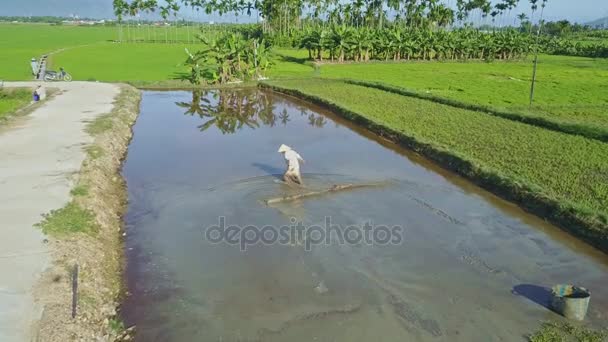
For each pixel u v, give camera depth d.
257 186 17.72
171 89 43.59
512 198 17.06
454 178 19.58
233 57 46.59
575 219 14.65
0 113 28.52
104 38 105.75
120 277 11.88
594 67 63.41
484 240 14.05
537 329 10.01
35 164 17.84
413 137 24.03
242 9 105.12
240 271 12.13
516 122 28.08
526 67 63.66
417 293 11.24
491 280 11.88
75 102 31.41
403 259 12.77
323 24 103.88
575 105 33.09
